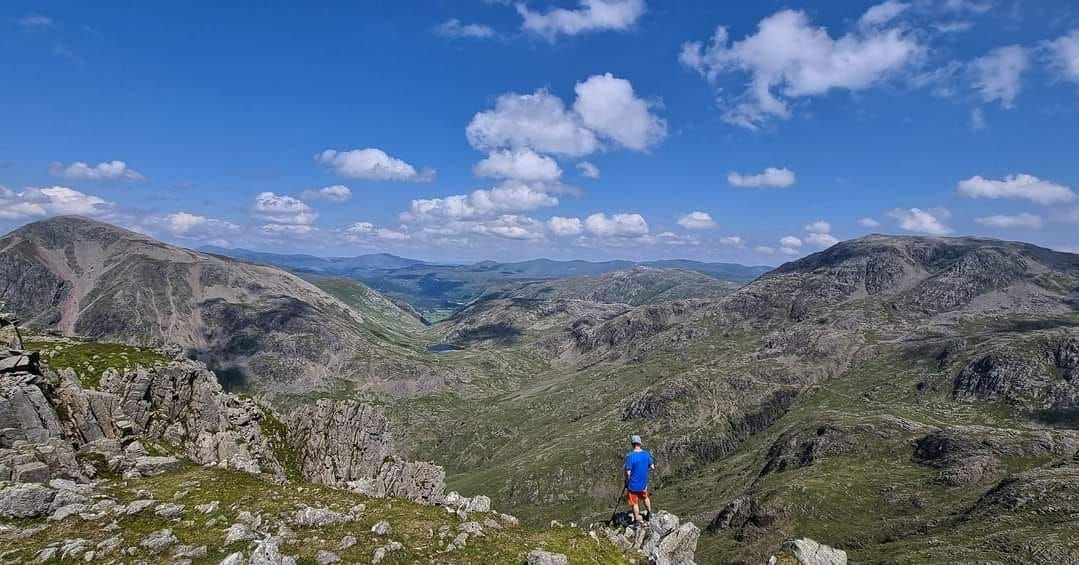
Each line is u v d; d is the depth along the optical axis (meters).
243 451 66.12
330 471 76.25
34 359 45.03
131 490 35.38
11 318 48.81
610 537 31.20
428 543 28.42
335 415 83.31
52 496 30.02
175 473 40.69
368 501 35.00
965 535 180.25
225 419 68.31
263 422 78.19
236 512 31.36
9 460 33.19
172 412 64.25
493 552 27.73
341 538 28.25
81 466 37.00
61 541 25.97
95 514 29.59
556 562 26.44
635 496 32.12
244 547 26.06
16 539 26.05
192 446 61.78
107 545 25.62
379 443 83.38
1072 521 164.75
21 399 38.22
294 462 75.38
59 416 43.12
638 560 29.09
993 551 158.50
